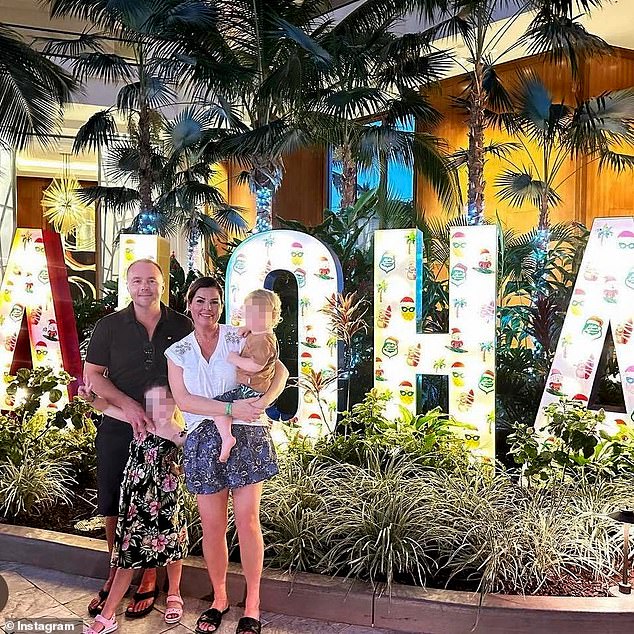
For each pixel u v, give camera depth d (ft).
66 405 16.29
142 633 10.71
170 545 10.76
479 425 15.07
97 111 41.88
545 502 12.97
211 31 27.43
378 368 16.26
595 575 11.34
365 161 27.50
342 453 15.17
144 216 32.94
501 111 34.19
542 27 24.07
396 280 16.02
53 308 18.54
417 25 32.73
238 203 49.49
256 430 10.38
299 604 11.22
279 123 26.11
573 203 32.78
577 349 14.79
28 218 56.24
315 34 30.60
